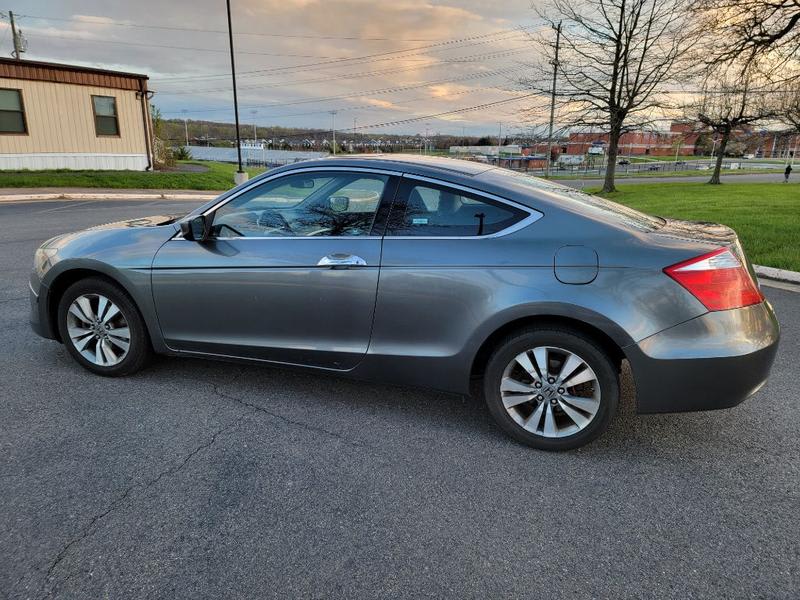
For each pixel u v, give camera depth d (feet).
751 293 8.96
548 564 7.02
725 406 8.87
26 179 59.77
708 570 6.92
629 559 7.11
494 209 9.63
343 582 6.68
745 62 39.40
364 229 10.27
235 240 11.07
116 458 9.23
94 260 11.76
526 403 9.76
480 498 8.37
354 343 10.43
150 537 7.38
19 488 8.34
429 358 9.95
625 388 12.21
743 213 45.78
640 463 9.37
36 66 63.10
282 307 10.71
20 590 6.43
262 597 6.43
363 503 8.20
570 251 9.06
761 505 8.24
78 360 12.57
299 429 10.36
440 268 9.62
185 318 11.48
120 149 73.26
